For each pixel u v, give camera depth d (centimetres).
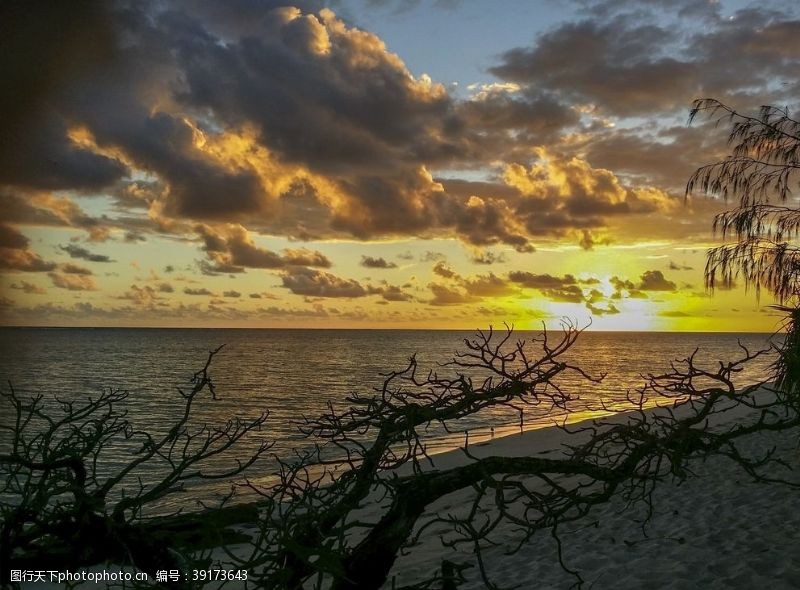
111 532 326
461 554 725
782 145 805
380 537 380
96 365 7038
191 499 1191
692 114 836
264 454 1716
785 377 769
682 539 679
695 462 997
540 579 615
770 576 566
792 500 774
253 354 10106
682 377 407
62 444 354
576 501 398
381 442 387
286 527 353
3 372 5828
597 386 4141
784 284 786
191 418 2781
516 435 1902
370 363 7688
